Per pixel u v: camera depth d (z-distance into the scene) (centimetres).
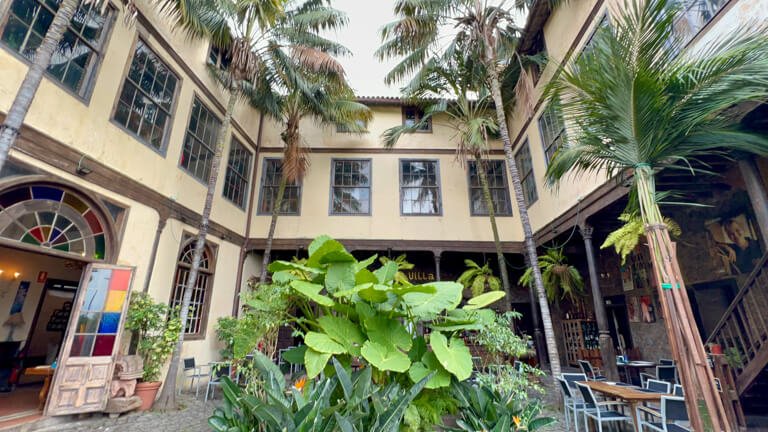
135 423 457
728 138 296
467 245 969
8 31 395
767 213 384
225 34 674
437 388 342
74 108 466
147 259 585
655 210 284
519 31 717
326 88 849
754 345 404
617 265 838
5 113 380
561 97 392
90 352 472
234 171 921
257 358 315
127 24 517
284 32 754
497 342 350
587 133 332
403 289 312
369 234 980
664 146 293
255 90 821
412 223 992
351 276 367
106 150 514
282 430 222
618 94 283
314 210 1003
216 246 816
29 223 424
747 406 439
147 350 537
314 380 338
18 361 646
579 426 441
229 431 242
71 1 343
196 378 711
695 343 248
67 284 775
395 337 337
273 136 1076
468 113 818
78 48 484
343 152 1070
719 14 376
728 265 559
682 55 285
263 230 977
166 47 657
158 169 623
